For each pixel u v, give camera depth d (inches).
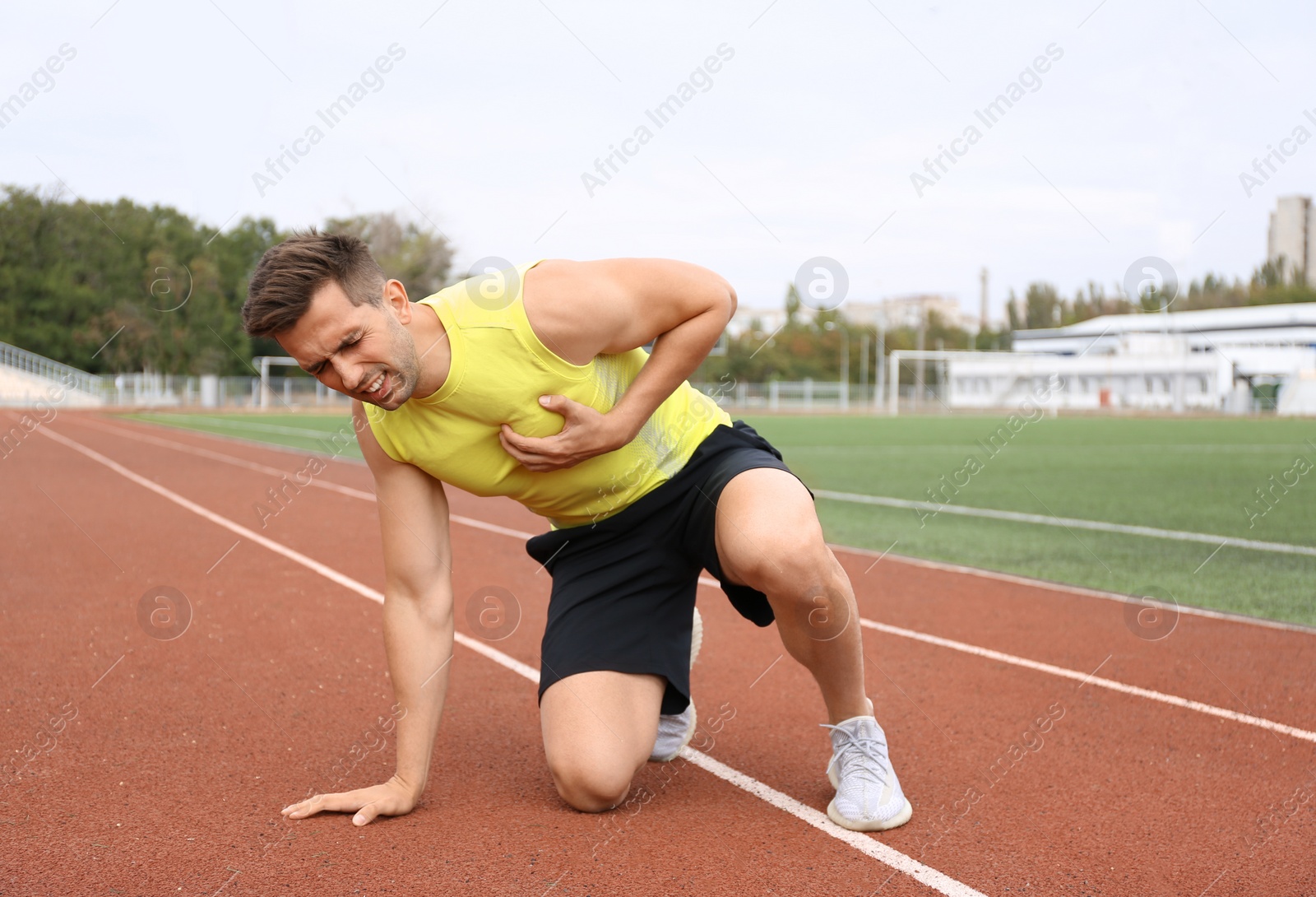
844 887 81.8
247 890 80.4
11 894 79.1
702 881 82.7
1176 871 85.4
